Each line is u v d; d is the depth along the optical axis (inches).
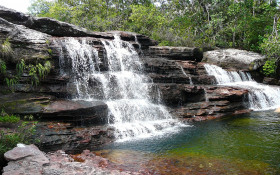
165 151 302.8
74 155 292.5
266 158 270.7
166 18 1075.3
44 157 227.1
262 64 852.6
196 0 1184.2
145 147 321.4
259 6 1124.5
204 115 516.1
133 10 1034.1
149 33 1035.3
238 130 399.2
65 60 474.9
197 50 784.9
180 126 438.9
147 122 439.8
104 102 426.3
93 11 1090.1
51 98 390.6
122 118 426.3
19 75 386.3
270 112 556.4
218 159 271.3
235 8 1034.1
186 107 538.0
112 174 215.2
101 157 276.8
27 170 199.9
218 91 581.0
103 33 663.8
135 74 551.5
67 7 1029.8
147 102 492.4
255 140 340.2
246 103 611.2
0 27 410.3
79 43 526.6
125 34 698.8
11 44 403.2
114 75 505.0
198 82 657.0
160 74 613.9
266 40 860.0
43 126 331.6
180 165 255.6
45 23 565.3
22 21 548.1
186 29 1123.9
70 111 366.6
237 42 1173.7
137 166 253.1
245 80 816.9
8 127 304.3
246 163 257.8
